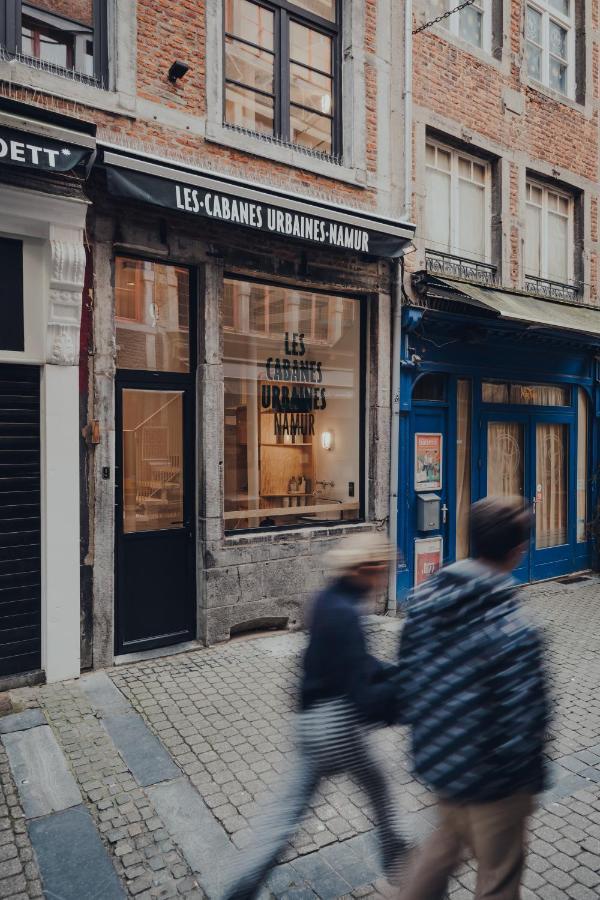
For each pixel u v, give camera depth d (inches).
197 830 125.8
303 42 259.6
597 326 327.6
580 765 156.1
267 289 252.8
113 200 203.2
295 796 101.7
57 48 197.3
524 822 86.4
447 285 283.6
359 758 102.7
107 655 205.2
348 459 280.1
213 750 155.7
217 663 211.8
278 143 245.1
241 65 240.7
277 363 256.7
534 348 344.5
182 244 219.9
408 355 283.9
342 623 101.2
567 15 382.9
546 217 373.1
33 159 168.2
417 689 86.6
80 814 130.0
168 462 226.5
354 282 267.7
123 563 214.1
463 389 322.0
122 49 203.6
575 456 381.4
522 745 81.8
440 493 305.3
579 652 237.1
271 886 111.0
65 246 183.8
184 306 229.9
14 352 185.2
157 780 142.6
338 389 276.1
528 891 111.7
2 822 127.0
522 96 344.8
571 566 380.8
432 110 299.7
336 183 260.8
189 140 219.5
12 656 188.5
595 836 127.9
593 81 389.7
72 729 164.4
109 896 108.3
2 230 179.3
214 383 228.2
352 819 130.8
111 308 204.2
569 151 374.0
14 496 187.6
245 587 235.6
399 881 105.4
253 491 249.6
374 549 105.7
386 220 257.1
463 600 85.9
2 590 186.4
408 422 289.0
